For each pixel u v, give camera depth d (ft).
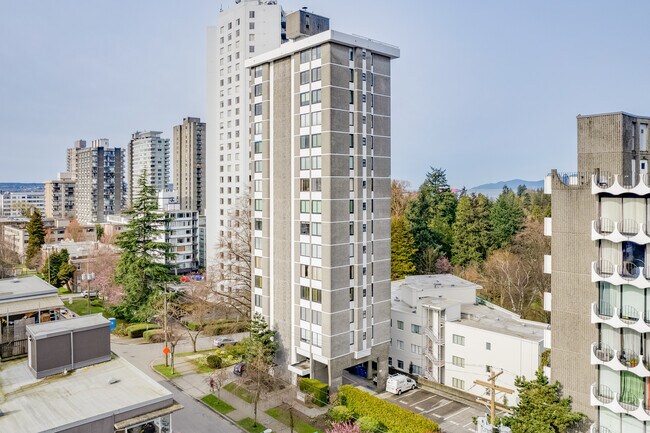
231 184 315.58
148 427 89.92
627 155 107.14
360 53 153.99
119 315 235.40
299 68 156.35
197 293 231.50
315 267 152.97
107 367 106.73
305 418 140.97
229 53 316.60
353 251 155.02
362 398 140.87
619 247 105.40
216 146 326.24
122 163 649.20
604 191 104.17
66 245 363.15
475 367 159.63
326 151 147.95
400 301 196.03
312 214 153.58
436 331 169.37
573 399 111.14
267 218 170.60
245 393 156.25
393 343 184.44
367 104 157.38
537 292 244.22
